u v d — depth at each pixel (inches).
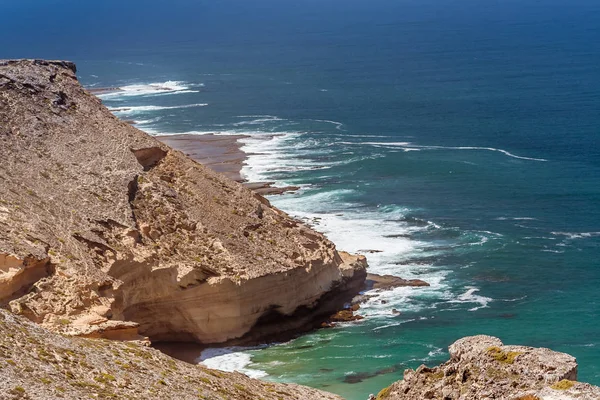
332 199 3690.9
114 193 2474.2
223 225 2554.1
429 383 1111.0
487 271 2837.1
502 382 978.7
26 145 2546.8
